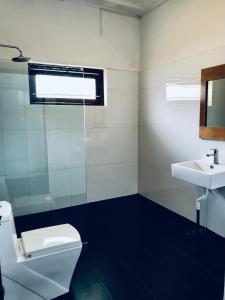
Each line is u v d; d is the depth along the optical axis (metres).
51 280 1.53
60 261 1.48
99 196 3.20
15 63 2.35
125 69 3.14
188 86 2.47
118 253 2.08
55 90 2.57
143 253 2.08
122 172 3.32
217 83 2.16
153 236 2.37
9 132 2.45
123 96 3.19
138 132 3.36
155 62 2.92
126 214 2.90
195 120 2.43
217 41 2.13
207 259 1.98
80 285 1.69
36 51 2.59
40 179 2.65
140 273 1.81
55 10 2.64
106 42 2.97
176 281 1.72
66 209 2.83
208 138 2.27
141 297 1.57
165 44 2.73
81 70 2.67
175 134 2.70
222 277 1.76
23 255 1.43
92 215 2.87
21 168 2.55
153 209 3.04
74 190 2.84
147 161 3.22
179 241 2.27
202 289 1.64
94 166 3.11
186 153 2.58
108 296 1.58
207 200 2.37
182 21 2.48
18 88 2.40
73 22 2.75
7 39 2.46
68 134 2.70
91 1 2.71
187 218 2.64
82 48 2.84
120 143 3.25
